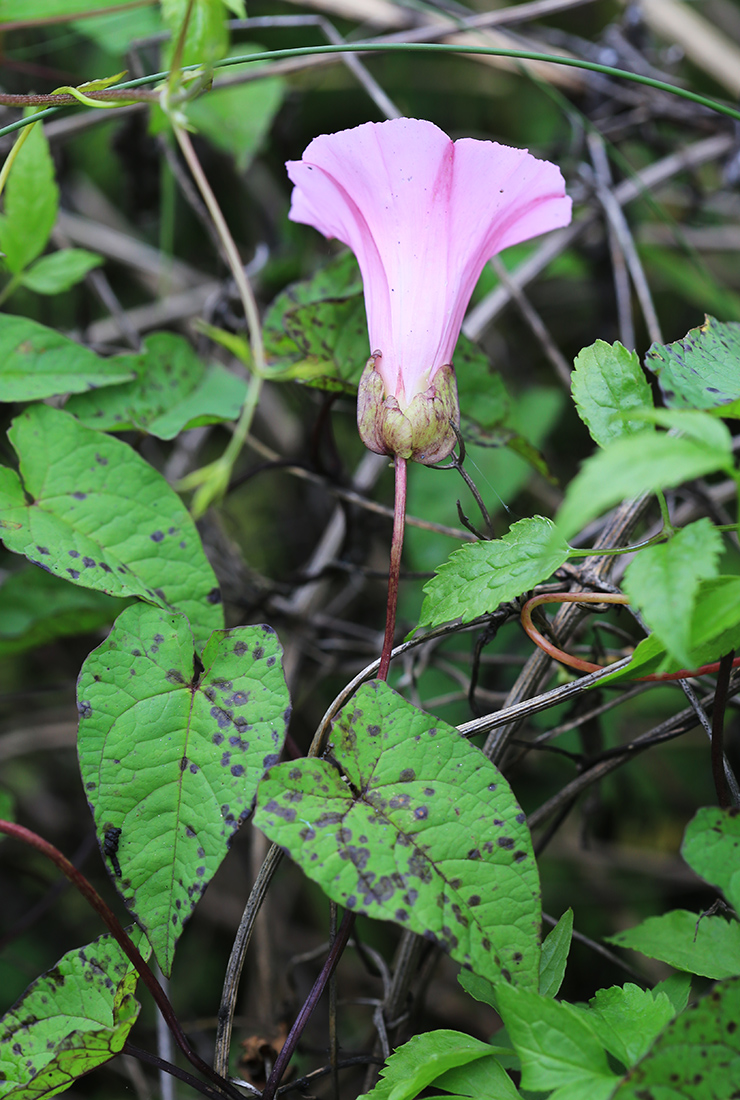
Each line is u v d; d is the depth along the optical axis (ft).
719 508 2.25
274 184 2.96
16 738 2.60
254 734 1.84
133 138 2.52
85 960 1.84
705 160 2.62
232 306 2.44
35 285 2.20
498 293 2.42
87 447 1.96
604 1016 1.82
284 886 2.57
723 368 1.86
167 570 1.94
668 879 2.53
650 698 2.48
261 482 2.96
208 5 2.00
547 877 2.56
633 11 2.63
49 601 2.19
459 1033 1.83
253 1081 2.02
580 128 2.57
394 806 1.79
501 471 2.38
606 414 1.85
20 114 2.39
